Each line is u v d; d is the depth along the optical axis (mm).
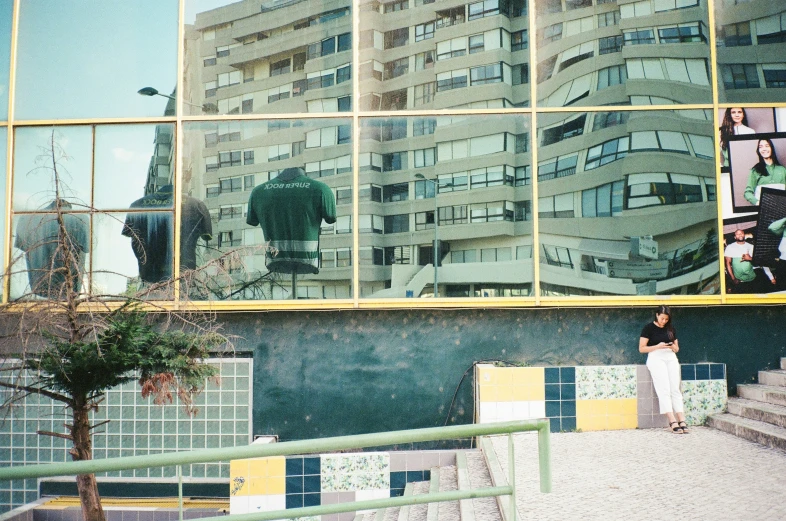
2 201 9539
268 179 9594
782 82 9500
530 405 8781
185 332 8406
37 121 9648
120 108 9688
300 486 8461
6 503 9367
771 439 7504
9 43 9750
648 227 9414
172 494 9352
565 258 9398
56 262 9164
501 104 9586
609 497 5879
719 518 5270
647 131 9508
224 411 9469
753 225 9391
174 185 9586
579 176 9484
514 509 4605
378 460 8555
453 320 9523
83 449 7375
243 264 9352
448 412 9391
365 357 9508
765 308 9562
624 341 9477
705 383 8914
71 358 6961
